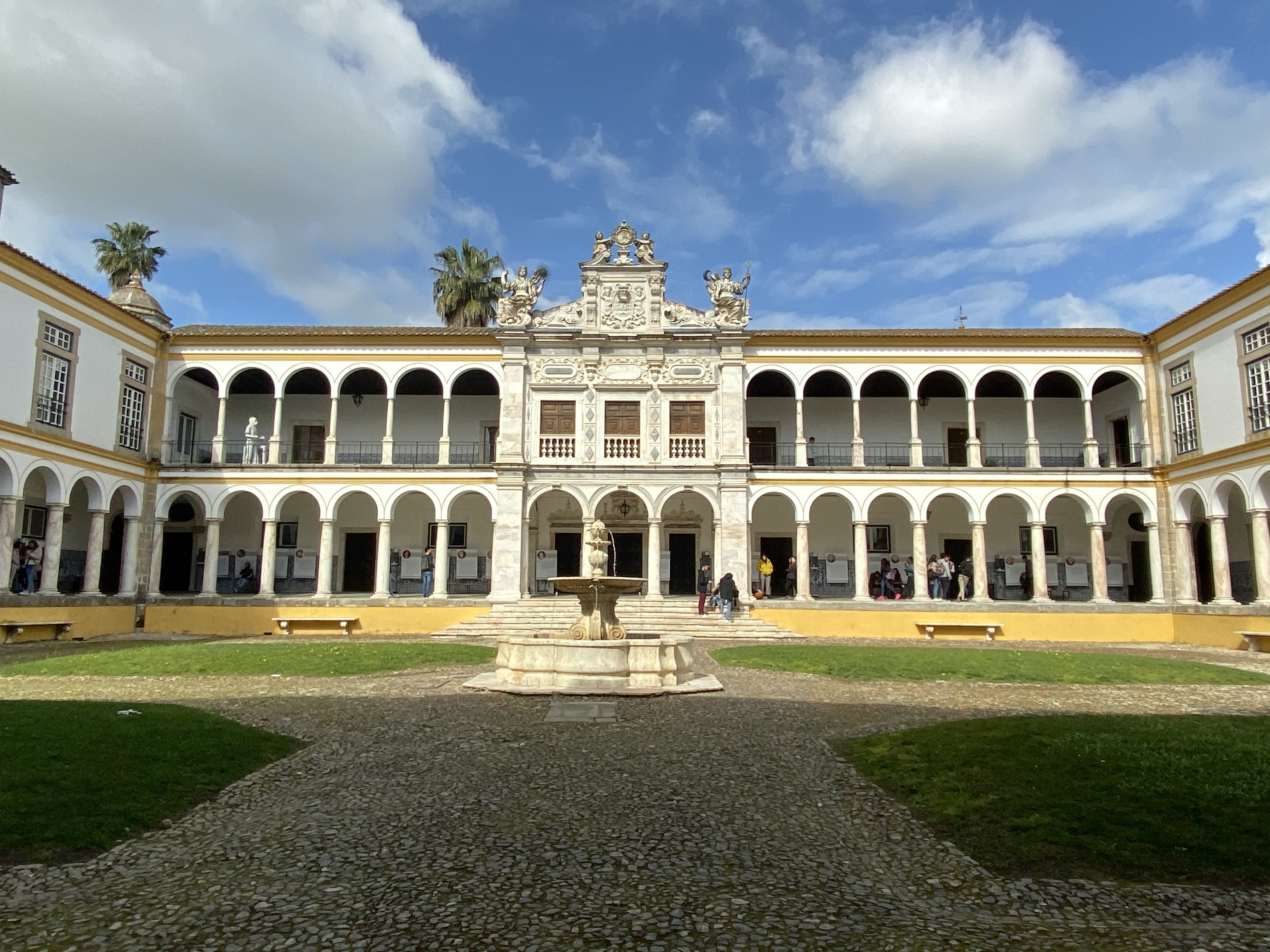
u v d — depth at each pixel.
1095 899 5.75
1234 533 29.34
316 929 5.19
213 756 9.02
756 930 5.20
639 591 31.30
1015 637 27.69
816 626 27.83
